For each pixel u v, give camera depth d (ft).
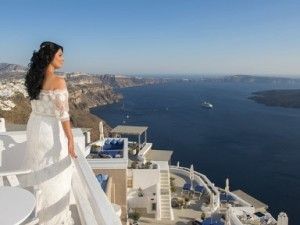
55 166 13.20
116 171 39.96
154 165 70.38
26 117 281.95
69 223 14.14
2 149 17.02
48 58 12.46
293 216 168.04
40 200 13.46
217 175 231.30
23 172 14.12
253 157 276.62
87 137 55.88
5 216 8.27
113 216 8.20
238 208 98.48
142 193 66.33
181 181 107.55
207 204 89.81
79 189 14.32
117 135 103.09
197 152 293.43
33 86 12.62
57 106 12.47
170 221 68.64
